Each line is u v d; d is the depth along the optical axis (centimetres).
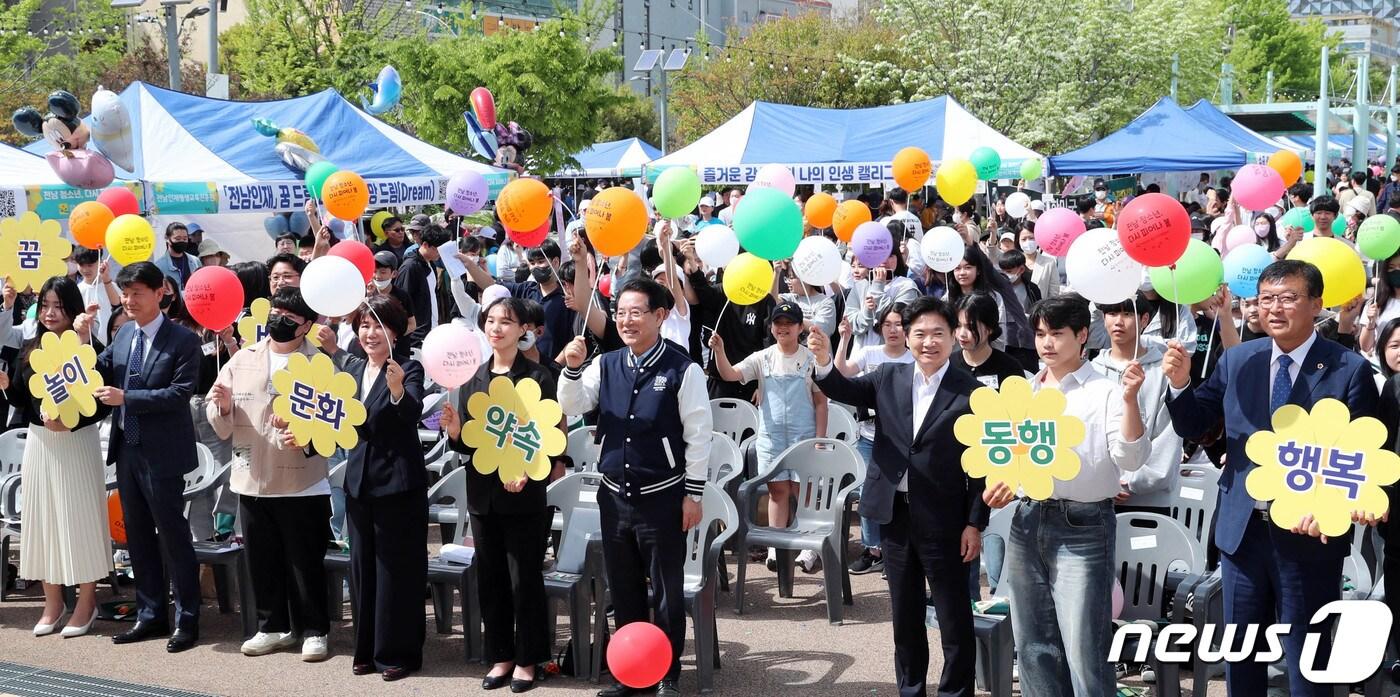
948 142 1653
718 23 8025
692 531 552
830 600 623
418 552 551
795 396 697
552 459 634
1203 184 2342
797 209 622
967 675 468
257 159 1320
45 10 3681
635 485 501
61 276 618
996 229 1348
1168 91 3388
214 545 628
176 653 593
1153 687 515
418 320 1012
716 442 707
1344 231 1168
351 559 561
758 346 815
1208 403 431
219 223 1569
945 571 460
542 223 668
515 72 2464
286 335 564
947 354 458
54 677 556
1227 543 422
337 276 522
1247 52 5859
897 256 949
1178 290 525
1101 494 430
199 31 5022
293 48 3000
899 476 462
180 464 593
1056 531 436
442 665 576
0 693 532
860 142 1686
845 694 530
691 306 836
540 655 539
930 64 3341
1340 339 722
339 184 773
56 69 3297
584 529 575
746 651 589
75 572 605
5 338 748
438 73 2433
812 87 3847
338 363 575
